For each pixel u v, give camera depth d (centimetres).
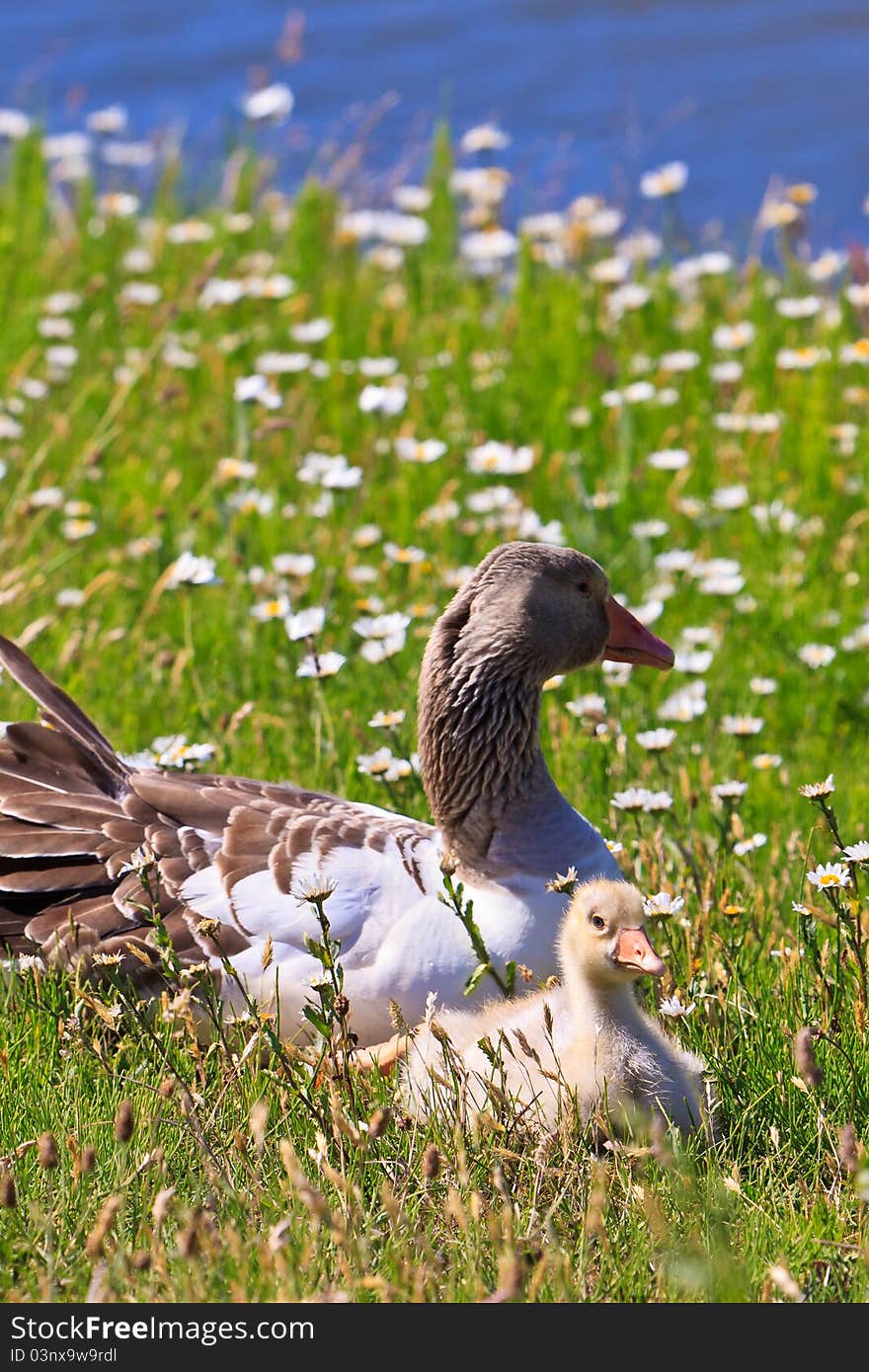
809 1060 724
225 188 2609
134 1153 763
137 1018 820
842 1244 696
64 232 2489
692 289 2214
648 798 1025
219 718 1266
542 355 1984
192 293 1997
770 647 1424
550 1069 796
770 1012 895
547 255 2298
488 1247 697
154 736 1258
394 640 1205
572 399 1911
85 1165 714
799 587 1524
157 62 3781
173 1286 666
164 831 938
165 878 915
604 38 3975
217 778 996
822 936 991
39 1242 699
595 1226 683
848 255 1920
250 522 1612
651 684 1396
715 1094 807
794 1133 798
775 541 1612
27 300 2170
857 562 1577
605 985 779
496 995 880
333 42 3934
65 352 1894
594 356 1909
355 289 2294
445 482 1722
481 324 2138
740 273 2345
